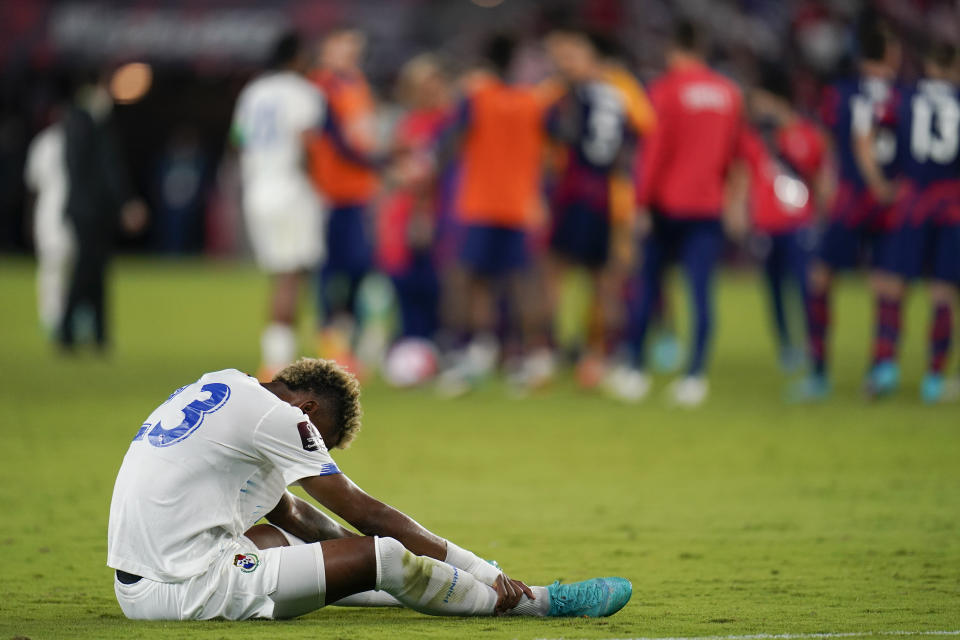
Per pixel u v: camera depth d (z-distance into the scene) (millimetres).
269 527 16609
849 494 25719
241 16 114875
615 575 19250
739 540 21688
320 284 43250
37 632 15367
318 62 46625
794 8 90188
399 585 15883
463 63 73688
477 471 28484
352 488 15898
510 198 41688
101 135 52062
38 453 30234
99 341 52688
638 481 27297
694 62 38375
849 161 38094
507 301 47844
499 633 15547
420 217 45438
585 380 42531
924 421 35406
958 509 24266
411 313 46312
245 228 114125
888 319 38594
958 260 37531
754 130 43844
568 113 41062
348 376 16344
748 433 33625
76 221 51625
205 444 15602
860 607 17141
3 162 113750
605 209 41625
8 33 114812
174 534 15500
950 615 16703
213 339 58781
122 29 115125
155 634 15062
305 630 15477
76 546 21078
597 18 97500
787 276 45906
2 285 90375
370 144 44500
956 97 36875
